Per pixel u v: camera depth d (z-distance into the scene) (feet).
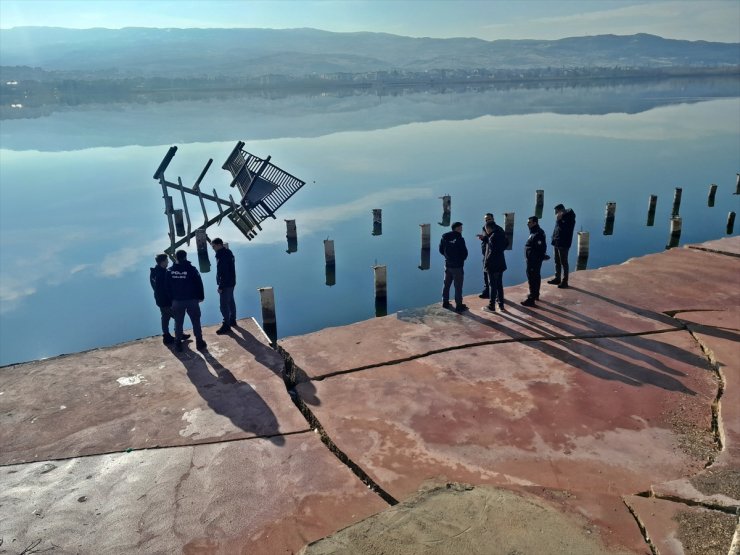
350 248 63.62
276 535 13.32
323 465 15.96
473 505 13.16
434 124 191.01
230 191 88.33
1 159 121.90
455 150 127.85
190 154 122.62
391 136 155.53
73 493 15.02
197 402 19.80
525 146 132.26
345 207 80.33
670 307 27.07
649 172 99.09
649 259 35.06
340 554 11.53
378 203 81.82
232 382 21.26
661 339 23.67
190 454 16.67
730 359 21.33
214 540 13.20
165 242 65.46
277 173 48.55
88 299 48.57
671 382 20.06
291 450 16.74
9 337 41.47
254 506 14.33
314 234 68.85
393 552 11.52
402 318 27.66
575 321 25.90
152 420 18.70
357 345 24.61
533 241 27.22
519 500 13.41
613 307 27.43
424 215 75.25
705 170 99.86
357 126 187.42
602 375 20.79
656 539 12.17
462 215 73.61
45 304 47.37
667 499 13.70
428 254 58.18
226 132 170.60
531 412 18.48
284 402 19.57
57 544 13.14
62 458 16.70
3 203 82.89
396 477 15.47
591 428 17.43
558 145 133.18
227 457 16.46
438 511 12.94
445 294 28.68
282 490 14.92
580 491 14.11
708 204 77.00
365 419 18.52
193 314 24.08
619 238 64.69
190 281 23.65
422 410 18.92
